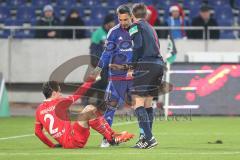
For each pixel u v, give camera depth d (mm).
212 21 72250
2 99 66000
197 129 51656
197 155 33469
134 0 78688
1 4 84312
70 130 36344
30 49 73438
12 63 73625
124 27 38188
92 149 36094
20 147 38531
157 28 70438
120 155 33219
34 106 73750
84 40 72938
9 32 79062
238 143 40875
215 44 72000
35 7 84000
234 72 63969
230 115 63688
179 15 72438
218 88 63688
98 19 82812
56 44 73188
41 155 33312
